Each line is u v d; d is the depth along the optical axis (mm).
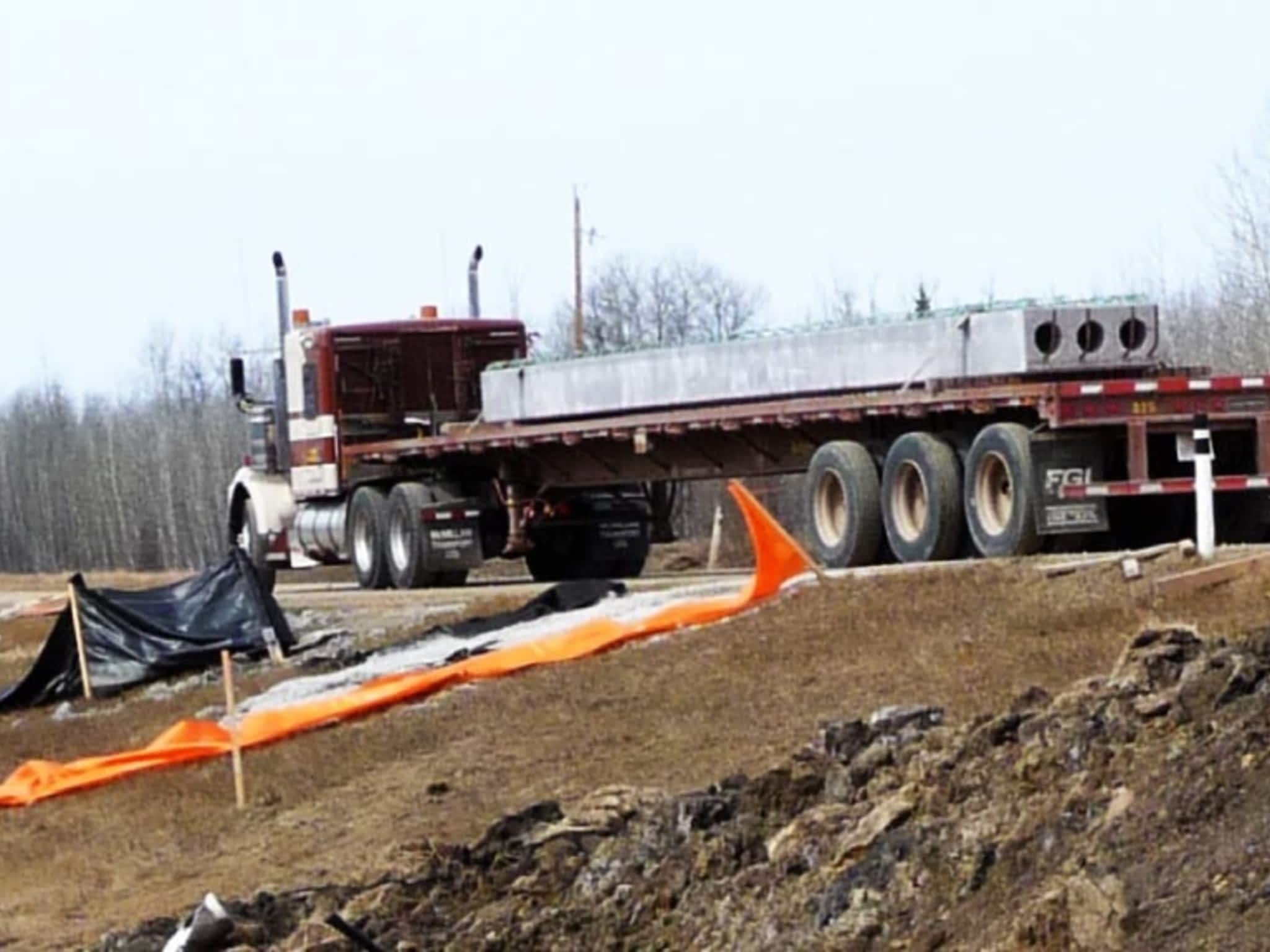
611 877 13859
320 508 36344
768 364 27000
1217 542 23000
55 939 15617
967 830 11641
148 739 23188
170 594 28906
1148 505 23469
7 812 20359
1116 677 13023
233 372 38562
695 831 13844
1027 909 10516
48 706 28391
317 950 13711
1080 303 23516
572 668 20359
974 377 23797
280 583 45906
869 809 12836
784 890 12422
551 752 17688
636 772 16531
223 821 18109
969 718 14453
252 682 25766
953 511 23641
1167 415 22344
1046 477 22422
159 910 15836
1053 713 12688
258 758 20188
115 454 92438
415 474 34938
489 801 16719
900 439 24328
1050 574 19406
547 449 31750
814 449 26703
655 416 28562
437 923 14180
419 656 23891
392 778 18109
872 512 24828
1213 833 10352
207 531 89312
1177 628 13922
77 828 19031
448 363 36031
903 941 11125
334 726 20875
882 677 17125
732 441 28141
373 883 15062
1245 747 10852
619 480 30828
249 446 39125
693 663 19188
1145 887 10148
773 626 19828
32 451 95438
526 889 14219
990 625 17875
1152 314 23625
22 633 38281
